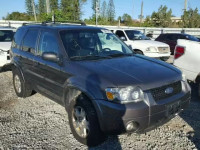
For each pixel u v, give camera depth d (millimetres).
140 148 3270
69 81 3443
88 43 4102
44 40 4340
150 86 3008
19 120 4188
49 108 4750
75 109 3404
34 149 3266
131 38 10984
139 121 2887
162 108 3029
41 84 4395
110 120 2891
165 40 15508
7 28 9578
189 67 5133
